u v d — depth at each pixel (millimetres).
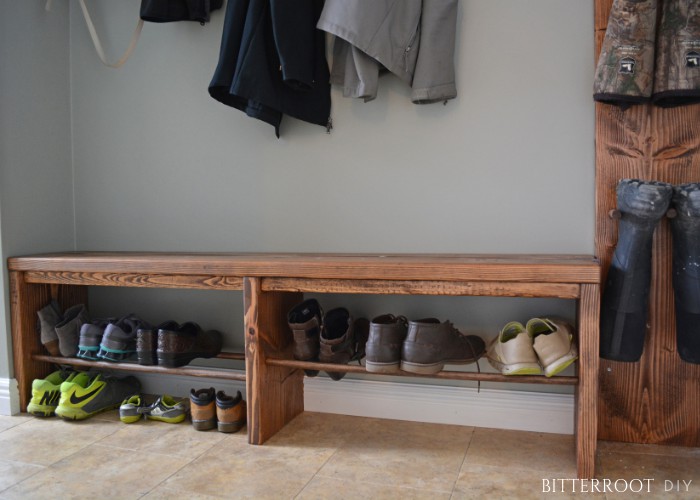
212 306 2260
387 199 2057
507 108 1920
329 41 2086
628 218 1618
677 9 1616
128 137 2352
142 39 2314
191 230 2293
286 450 1764
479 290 1585
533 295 1553
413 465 1652
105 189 2396
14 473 1604
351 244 2105
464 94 1955
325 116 2068
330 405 2111
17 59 2156
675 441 1798
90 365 2051
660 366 1787
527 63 1896
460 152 1972
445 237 2004
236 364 2252
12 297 2094
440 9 1830
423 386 2025
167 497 1466
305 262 1709
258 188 2201
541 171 1904
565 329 1673
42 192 2271
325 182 2119
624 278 1636
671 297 1761
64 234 2383
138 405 2025
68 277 2012
